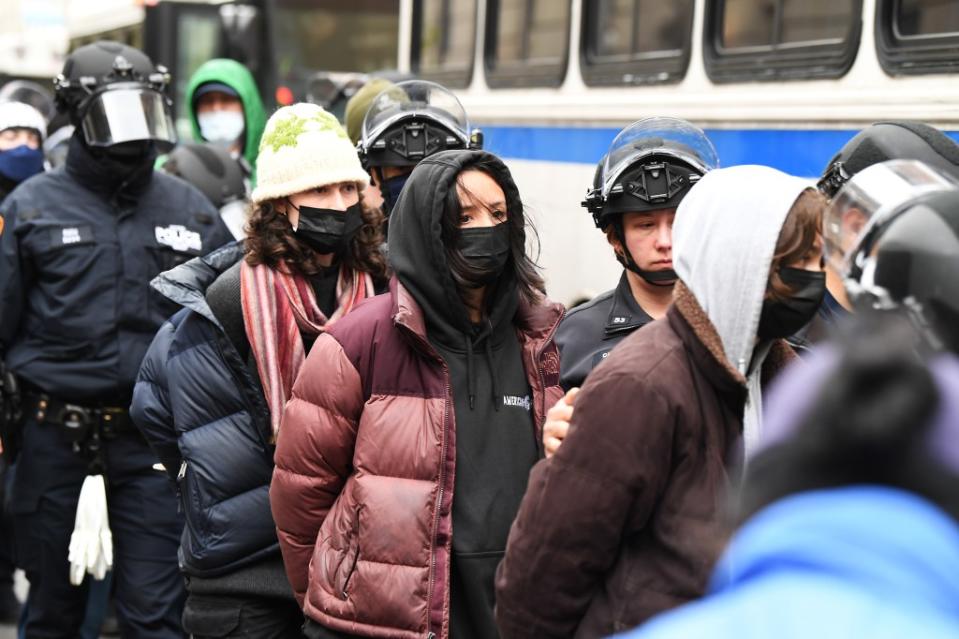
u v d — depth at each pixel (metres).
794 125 12.97
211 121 18.92
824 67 12.56
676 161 7.97
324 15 28.02
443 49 20.80
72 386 11.34
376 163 10.34
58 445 11.45
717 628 2.49
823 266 5.23
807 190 5.19
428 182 7.25
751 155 13.67
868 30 11.98
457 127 10.42
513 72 18.61
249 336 8.47
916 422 2.48
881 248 3.44
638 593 5.19
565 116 17.25
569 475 5.25
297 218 8.63
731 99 13.97
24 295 11.48
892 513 2.42
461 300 7.41
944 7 11.16
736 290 5.13
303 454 7.36
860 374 2.58
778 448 2.59
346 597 7.10
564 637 5.38
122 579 11.40
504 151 18.80
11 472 11.88
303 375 7.43
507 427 7.39
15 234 11.37
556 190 17.39
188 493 8.56
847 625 2.35
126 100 11.45
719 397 5.27
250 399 8.54
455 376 7.33
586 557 5.24
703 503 5.15
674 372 5.21
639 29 15.87
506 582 5.46
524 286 7.55
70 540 11.58
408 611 6.96
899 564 2.37
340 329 7.38
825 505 2.47
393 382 7.21
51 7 39.25
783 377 5.42
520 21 18.58
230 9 23.11
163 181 12.00
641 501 5.19
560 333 8.52
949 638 2.31
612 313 8.38
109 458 11.36
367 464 7.14
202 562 8.50
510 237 7.50
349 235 8.73
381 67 28.12
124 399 11.44
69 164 11.62
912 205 3.59
